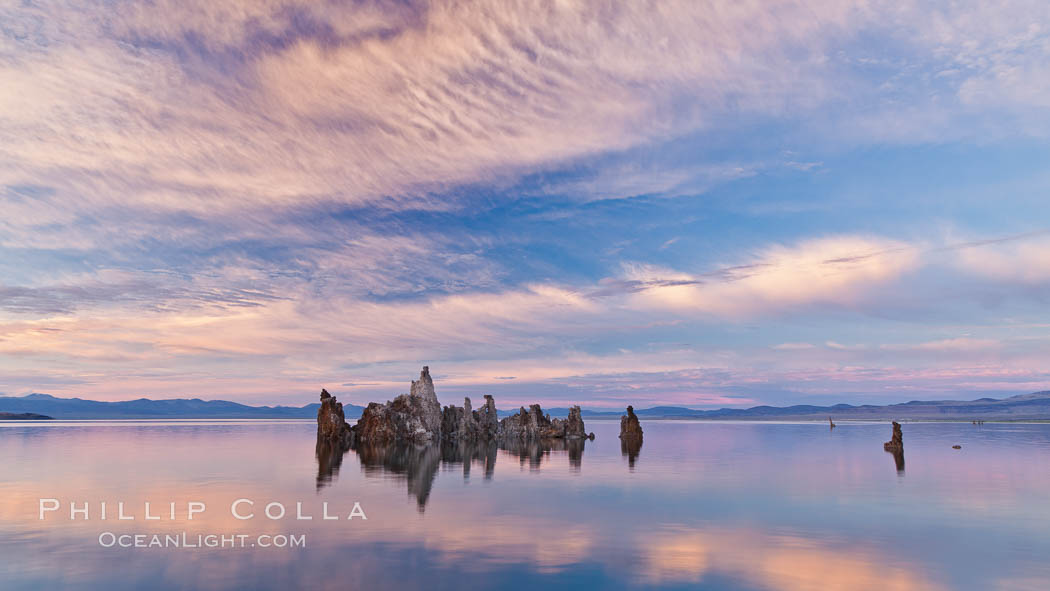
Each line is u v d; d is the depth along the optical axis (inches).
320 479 1605.6
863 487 1477.6
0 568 761.6
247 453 2436.0
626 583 708.7
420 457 2367.1
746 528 994.7
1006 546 879.7
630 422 3693.4
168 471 1758.1
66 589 682.2
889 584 713.6
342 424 3368.6
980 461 2156.7
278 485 1480.1
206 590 677.9
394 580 715.4
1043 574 750.5
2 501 1226.0
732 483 1556.3
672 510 1160.8
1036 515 1110.4
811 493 1375.5
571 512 1134.4
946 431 5319.9
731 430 5910.4
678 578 730.2
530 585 698.8
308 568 761.0
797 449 2844.5
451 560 800.3
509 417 4495.6
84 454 2335.1
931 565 786.2
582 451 2787.9
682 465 2054.6
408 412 3506.4
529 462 2183.8
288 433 4456.2
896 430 2674.7
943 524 1029.2
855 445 3154.5
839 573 753.0
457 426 4028.1
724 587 698.2
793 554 835.4
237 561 792.3
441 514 1112.2
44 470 1763.0
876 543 898.7
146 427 5743.1
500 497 1316.4
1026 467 1941.4
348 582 706.8
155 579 716.7
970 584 714.8
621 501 1264.8
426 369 3725.4
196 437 3700.8
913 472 1804.9
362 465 2006.6
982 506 1201.4
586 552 841.5
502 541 902.4
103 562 786.8
